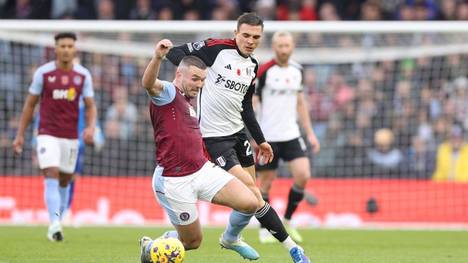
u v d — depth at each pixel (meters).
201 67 23.73
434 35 56.72
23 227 43.97
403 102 57.94
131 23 46.25
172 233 25.58
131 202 49.28
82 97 39.03
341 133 57.09
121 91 56.41
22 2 63.41
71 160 36.50
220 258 28.78
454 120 57.28
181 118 23.64
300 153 37.16
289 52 36.72
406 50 57.09
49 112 35.69
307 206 49.59
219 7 63.75
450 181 50.16
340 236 40.84
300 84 37.50
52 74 35.56
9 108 54.88
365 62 58.97
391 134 56.28
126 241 35.75
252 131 27.61
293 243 25.38
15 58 55.09
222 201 23.61
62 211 37.75
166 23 46.44
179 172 23.58
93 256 28.83
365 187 49.78
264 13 62.81
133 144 55.84
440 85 58.09
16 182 48.38
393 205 49.72
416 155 56.00
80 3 63.91
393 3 64.88
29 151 54.62
